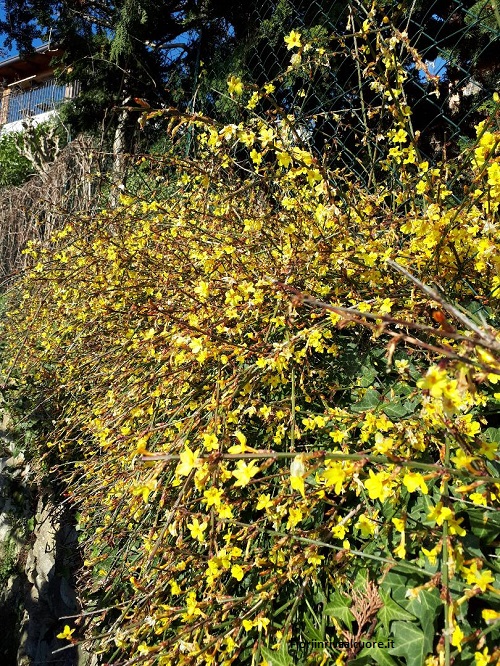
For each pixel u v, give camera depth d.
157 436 1.84
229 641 1.16
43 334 3.27
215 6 4.30
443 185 1.42
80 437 2.74
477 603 1.02
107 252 2.60
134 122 5.50
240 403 1.57
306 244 1.61
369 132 1.98
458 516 1.13
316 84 2.43
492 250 1.20
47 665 3.05
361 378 1.58
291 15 2.99
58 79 7.65
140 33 5.70
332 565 1.19
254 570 1.38
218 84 3.99
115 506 1.96
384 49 1.63
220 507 1.11
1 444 4.58
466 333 1.22
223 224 2.13
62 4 7.00
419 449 1.18
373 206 1.71
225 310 1.63
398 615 1.05
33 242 3.67
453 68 2.29
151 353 1.88
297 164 1.53
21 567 3.90
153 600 1.41
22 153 9.11
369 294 1.64
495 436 1.24
